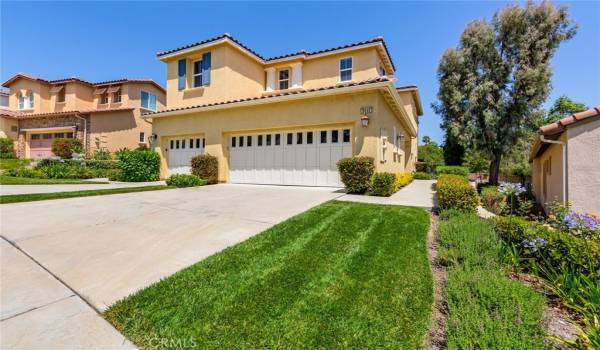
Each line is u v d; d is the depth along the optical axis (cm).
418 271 310
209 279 290
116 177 1333
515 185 471
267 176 1115
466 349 171
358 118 909
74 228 479
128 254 363
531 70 1702
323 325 217
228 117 1180
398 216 553
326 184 996
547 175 966
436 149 4088
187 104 1407
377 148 890
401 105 1099
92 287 276
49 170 1383
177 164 1368
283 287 274
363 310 237
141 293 260
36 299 253
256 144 1145
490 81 1798
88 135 2206
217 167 1200
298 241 407
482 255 326
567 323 231
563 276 274
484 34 1836
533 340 180
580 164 591
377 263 331
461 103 1908
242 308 239
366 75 1335
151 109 2448
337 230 460
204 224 509
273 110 1068
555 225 389
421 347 194
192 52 1383
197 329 212
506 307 214
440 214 569
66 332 208
